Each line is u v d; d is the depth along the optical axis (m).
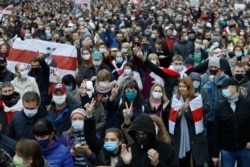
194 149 8.13
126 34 17.88
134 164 5.62
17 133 7.20
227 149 8.01
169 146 5.70
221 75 9.77
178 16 26.42
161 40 14.65
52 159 6.30
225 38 18.72
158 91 8.70
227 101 7.93
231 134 7.91
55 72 10.28
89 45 14.01
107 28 18.52
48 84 10.21
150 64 10.05
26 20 28.17
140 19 26.05
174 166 5.62
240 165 8.05
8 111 8.12
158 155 5.54
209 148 9.36
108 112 8.60
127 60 12.55
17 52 12.30
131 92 8.10
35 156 5.48
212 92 9.71
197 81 8.96
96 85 9.63
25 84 9.39
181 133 8.16
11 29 22.97
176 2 46.94
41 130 6.26
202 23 25.06
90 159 6.97
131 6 41.34
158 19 26.53
